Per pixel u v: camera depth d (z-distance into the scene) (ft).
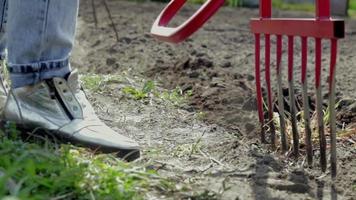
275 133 8.08
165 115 9.29
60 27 7.23
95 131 7.34
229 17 21.49
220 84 10.75
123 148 7.21
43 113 7.43
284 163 7.39
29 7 7.03
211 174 6.98
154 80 11.50
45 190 5.98
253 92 10.24
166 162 7.29
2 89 8.03
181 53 13.99
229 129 8.77
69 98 7.51
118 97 10.08
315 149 7.87
